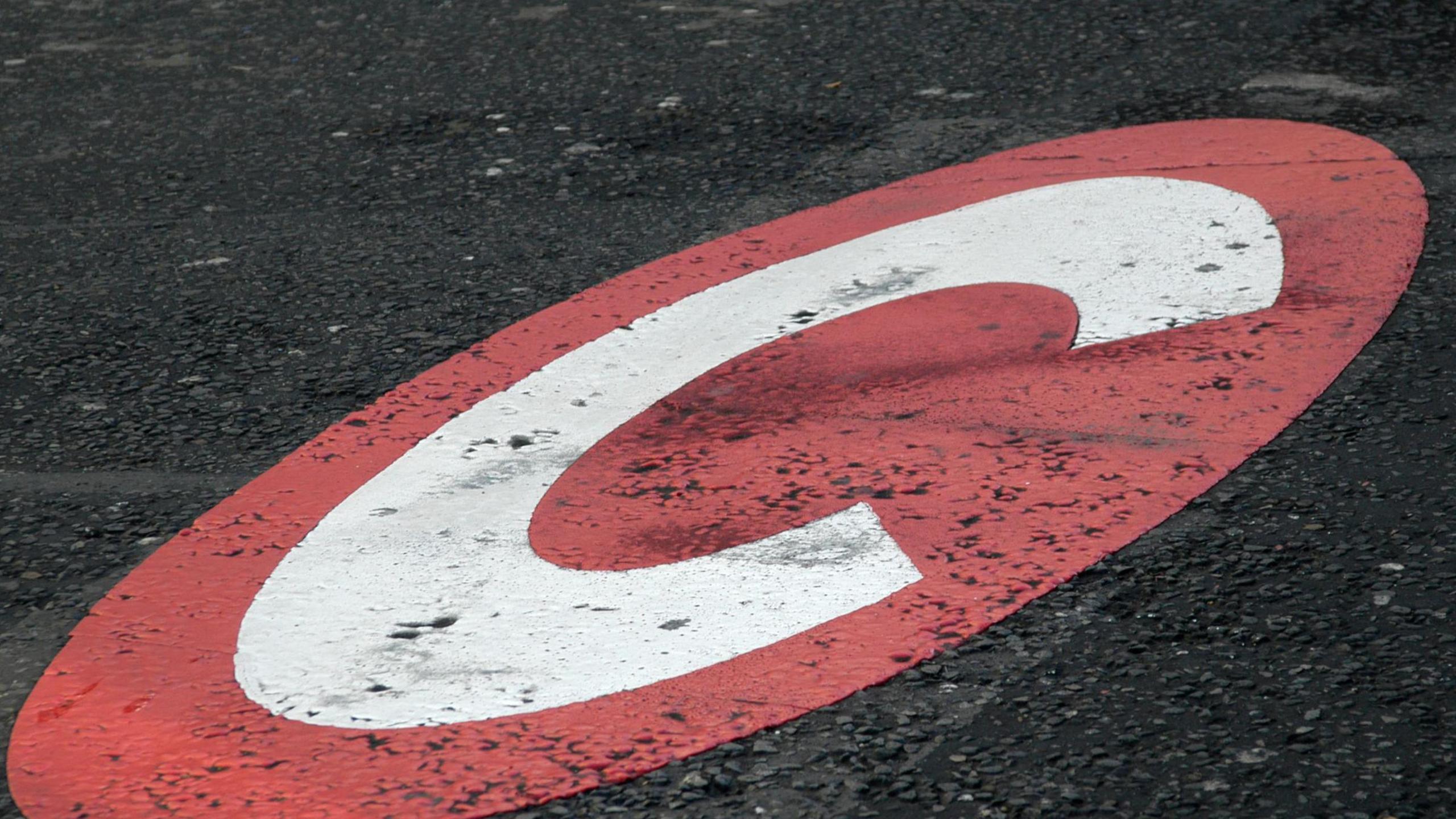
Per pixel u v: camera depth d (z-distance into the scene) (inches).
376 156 343.6
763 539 193.8
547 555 194.7
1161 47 372.2
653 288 273.6
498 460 220.4
